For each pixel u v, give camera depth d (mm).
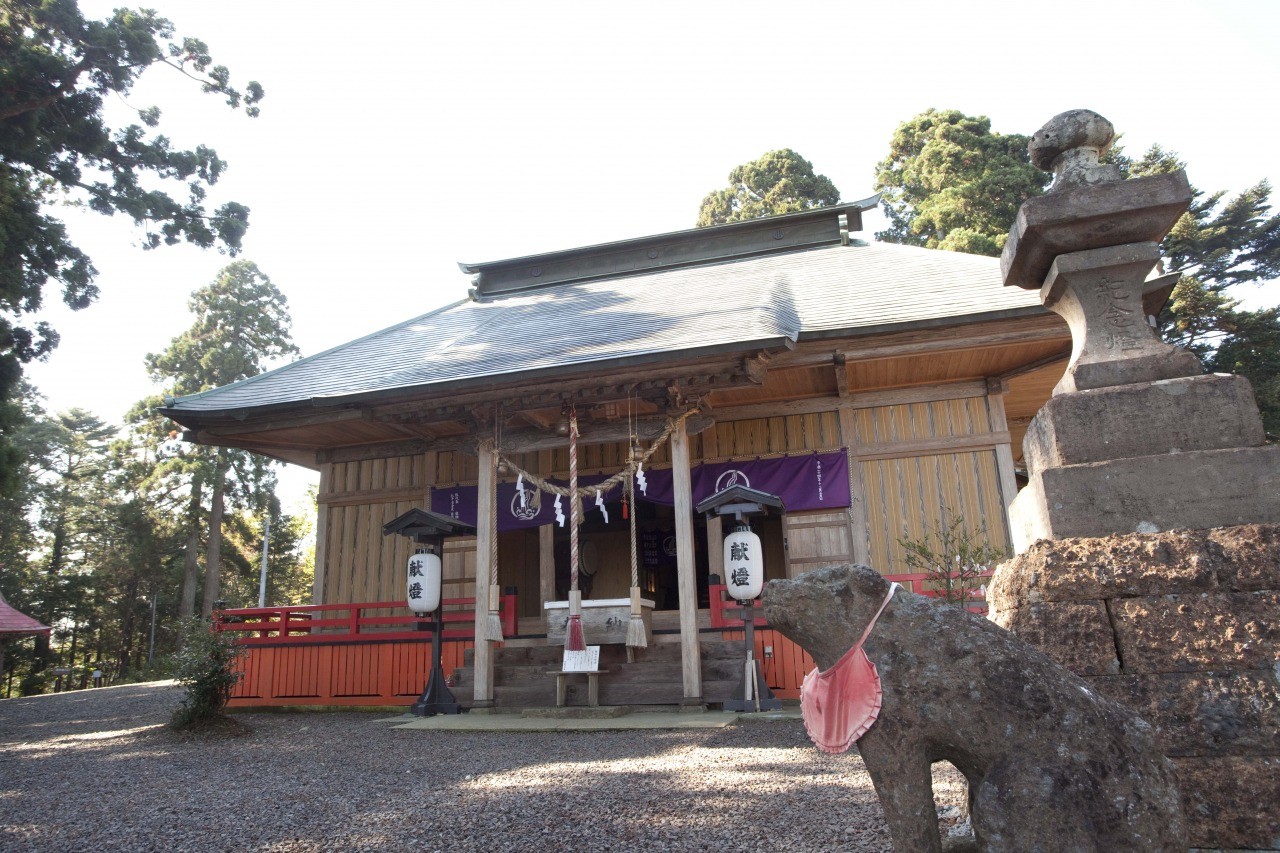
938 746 2705
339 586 14266
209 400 12727
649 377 10195
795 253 16875
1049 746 2543
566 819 4941
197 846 4816
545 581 13461
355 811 5496
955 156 28953
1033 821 2475
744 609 9883
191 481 32438
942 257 14141
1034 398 14000
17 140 15180
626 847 4309
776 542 15633
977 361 11773
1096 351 3646
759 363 10062
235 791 6414
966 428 12375
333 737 9227
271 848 4676
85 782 7105
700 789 5566
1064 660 3131
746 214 33156
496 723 9484
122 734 10148
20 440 36344
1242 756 2877
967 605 10227
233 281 34844
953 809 4238
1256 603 2984
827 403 12906
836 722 2799
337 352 14883
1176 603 3062
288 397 11867
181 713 9984
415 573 10945
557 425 11180
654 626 12891
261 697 12188
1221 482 3250
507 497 13773
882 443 12609
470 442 11430
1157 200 3568
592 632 10469
